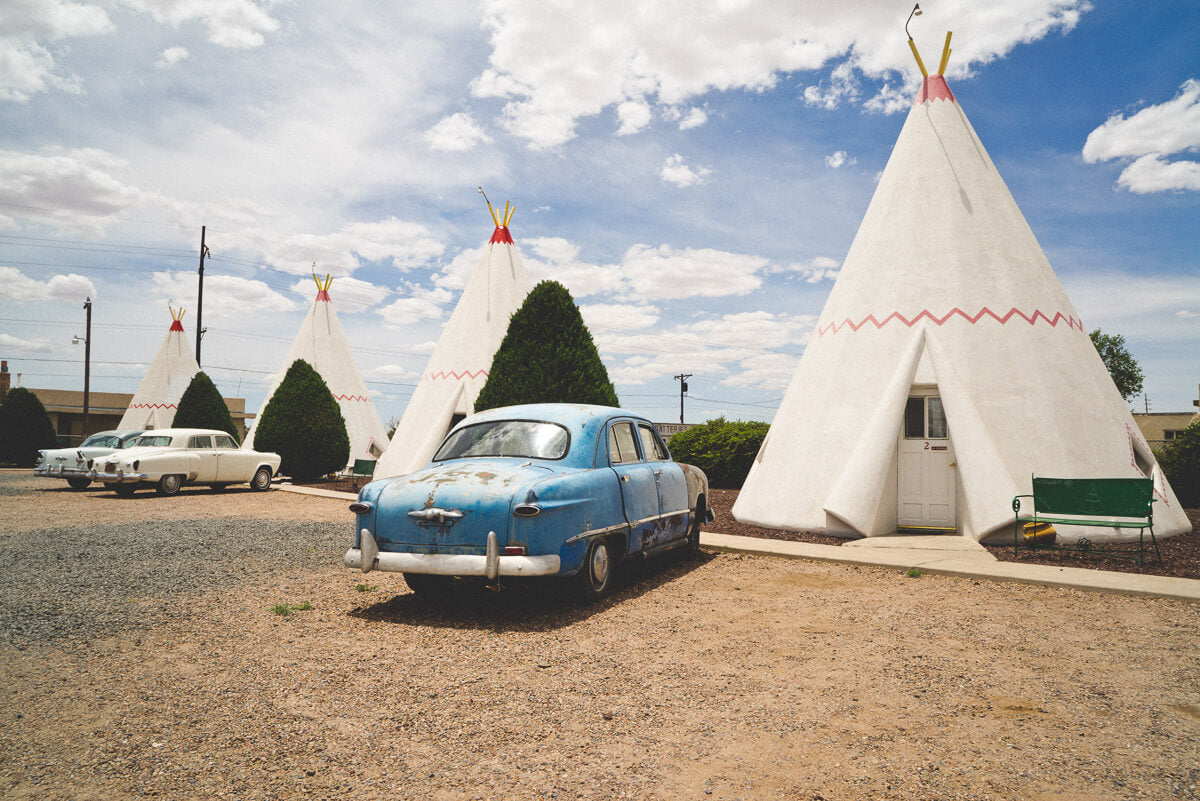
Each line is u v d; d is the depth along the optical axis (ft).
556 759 9.69
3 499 46.19
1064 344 31.19
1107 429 30.07
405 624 16.76
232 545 27.89
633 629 16.33
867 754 9.79
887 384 31.19
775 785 8.92
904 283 32.58
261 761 9.59
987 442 28.89
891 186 35.19
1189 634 15.74
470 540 16.65
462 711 11.41
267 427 61.41
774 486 32.83
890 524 30.66
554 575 16.97
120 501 45.55
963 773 9.21
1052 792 8.71
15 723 10.82
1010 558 25.25
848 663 13.78
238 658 14.08
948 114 35.32
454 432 21.17
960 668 13.46
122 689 12.30
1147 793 8.66
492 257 57.11
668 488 23.45
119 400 140.97
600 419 20.94
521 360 37.42
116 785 8.89
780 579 22.25
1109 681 12.73
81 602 18.48
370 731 10.61
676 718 11.11
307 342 77.61
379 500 17.65
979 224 32.83
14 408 85.56
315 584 21.11
